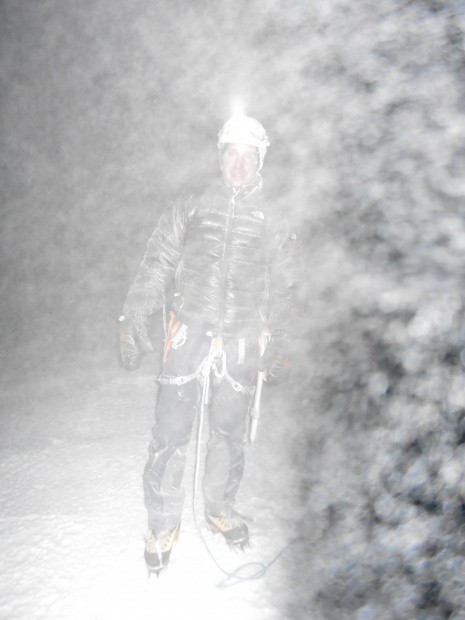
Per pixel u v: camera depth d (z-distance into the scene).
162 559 2.07
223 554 2.18
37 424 3.49
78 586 2.03
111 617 1.87
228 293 2.00
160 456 2.06
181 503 2.12
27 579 2.09
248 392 2.11
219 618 1.85
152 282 2.11
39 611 1.92
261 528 2.32
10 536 2.34
